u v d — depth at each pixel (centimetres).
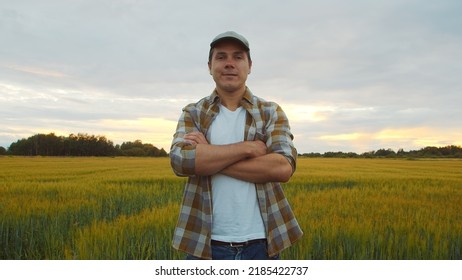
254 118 318
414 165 3844
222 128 317
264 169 297
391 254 572
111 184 1507
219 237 301
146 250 595
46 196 1164
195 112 329
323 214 810
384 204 977
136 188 1397
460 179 1864
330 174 2125
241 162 300
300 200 1048
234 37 305
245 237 298
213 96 323
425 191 1303
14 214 778
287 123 329
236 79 311
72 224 755
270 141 315
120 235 591
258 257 302
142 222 679
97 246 556
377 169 2941
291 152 312
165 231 601
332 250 581
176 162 302
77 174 2122
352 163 4231
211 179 310
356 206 964
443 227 649
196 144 304
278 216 312
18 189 1266
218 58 312
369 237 595
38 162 3772
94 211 891
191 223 309
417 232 634
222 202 303
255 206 306
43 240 670
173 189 1438
